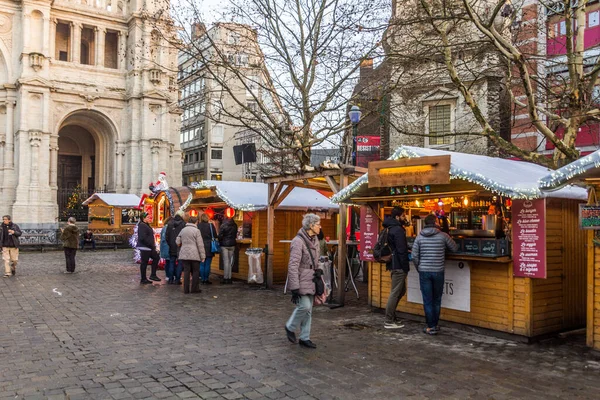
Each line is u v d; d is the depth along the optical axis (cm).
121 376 585
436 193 894
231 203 1404
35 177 3706
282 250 1480
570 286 851
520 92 1662
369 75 1592
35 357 657
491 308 821
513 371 625
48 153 3784
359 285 1444
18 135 3716
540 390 557
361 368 627
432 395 536
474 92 1842
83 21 4075
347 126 1579
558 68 1504
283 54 1611
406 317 952
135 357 664
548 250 813
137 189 4166
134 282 1436
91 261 2184
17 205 3622
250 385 560
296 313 729
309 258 728
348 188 991
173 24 1741
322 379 583
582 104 991
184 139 5984
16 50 3838
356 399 523
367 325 891
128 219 3312
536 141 1667
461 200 989
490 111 1830
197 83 5006
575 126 959
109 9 4231
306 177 1204
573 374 616
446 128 1975
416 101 1872
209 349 707
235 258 1521
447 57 1035
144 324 867
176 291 1268
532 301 782
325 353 695
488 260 803
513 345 760
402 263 877
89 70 4094
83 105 4053
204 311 997
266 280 1335
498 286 814
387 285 1001
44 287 1312
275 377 588
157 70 4141
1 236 1559
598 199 716
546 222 809
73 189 4328
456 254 845
